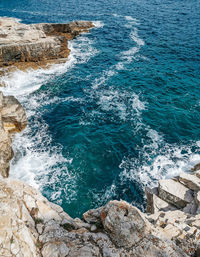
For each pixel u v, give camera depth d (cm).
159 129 2347
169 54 3891
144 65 3544
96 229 913
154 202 1541
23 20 5616
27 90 2905
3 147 1870
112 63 3619
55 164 1953
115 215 870
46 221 909
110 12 6425
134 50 4053
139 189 1775
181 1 7781
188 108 2636
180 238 987
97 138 2227
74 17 5931
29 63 3322
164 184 1573
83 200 1692
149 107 2641
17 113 2211
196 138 2248
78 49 4062
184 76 3241
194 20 5606
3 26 3581
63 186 1780
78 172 1895
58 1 7762
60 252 771
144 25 5291
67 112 2570
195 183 1523
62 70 3388
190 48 4091
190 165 1945
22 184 1025
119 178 1859
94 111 2586
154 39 4497
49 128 2342
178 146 2153
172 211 1343
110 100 2758
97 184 1809
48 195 1709
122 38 4562
